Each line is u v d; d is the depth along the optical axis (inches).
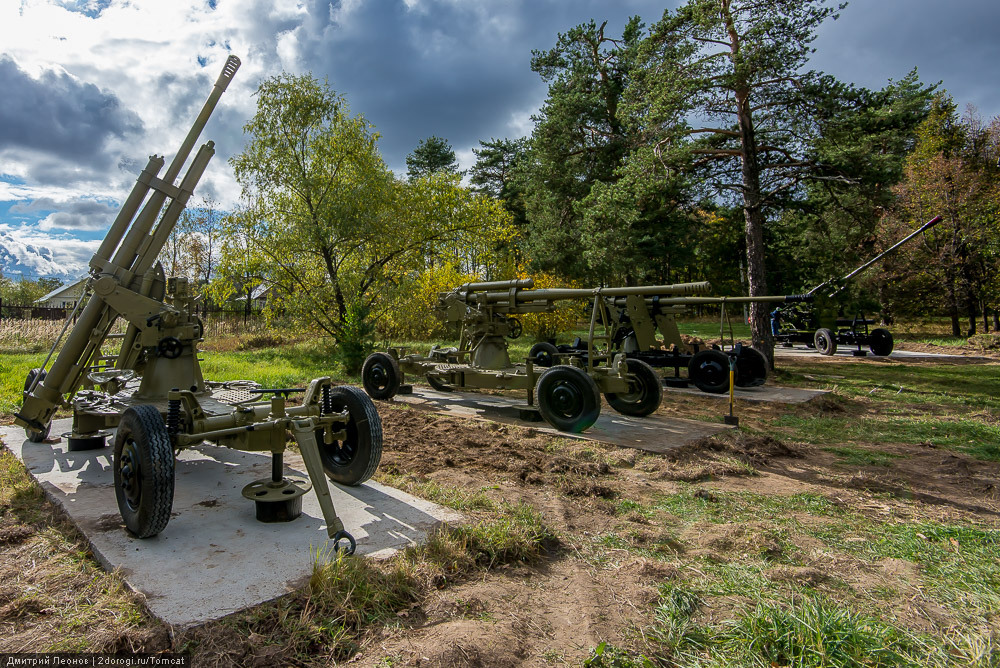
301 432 145.1
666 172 493.4
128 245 197.0
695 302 398.9
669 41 496.7
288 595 111.0
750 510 176.2
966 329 1068.5
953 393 425.4
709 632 105.3
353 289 637.3
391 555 130.8
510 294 342.0
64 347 195.8
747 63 444.1
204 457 214.2
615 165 883.4
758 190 519.8
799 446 268.5
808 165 515.5
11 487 177.2
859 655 96.2
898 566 134.5
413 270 696.4
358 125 612.7
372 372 374.0
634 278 992.2
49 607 107.3
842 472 226.5
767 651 98.0
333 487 180.1
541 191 930.1
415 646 97.0
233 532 141.6
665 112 477.1
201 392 199.2
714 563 136.6
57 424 256.2
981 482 211.0
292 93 587.2
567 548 145.7
